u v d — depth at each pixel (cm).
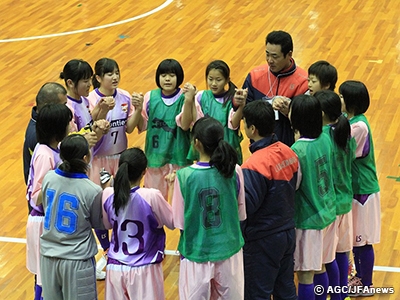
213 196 999
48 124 1085
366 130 1196
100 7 3020
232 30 2675
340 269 1216
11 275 1345
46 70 2373
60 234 1033
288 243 1074
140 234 1038
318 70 1228
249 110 1053
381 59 2355
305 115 1080
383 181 1653
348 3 2953
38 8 3025
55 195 1036
